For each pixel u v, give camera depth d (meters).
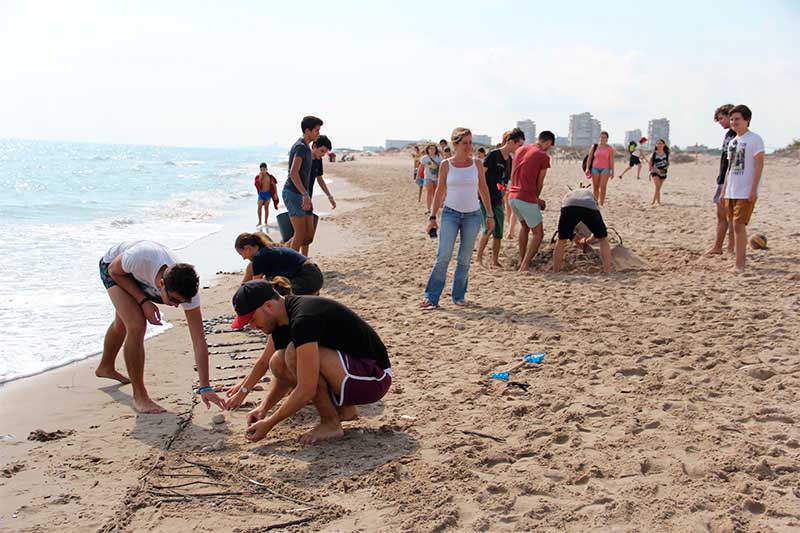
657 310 7.23
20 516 3.47
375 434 4.40
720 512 3.29
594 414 4.59
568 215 9.37
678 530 3.17
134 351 4.92
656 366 5.50
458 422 4.55
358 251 12.41
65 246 12.66
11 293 8.77
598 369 5.50
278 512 3.47
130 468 4.02
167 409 4.99
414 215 18.83
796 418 4.39
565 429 4.33
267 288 4.20
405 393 5.15
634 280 8.79
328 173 49.94
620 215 15.15
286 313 4.25
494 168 9.77
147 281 4.82
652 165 17.20
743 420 4.41
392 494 3.61
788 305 7.18
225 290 9.25
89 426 4.70
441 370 5.65
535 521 3.30
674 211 15.91
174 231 15.77
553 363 5.70
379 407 4.87
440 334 6.71
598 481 3.67
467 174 7.62
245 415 4.84
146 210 21.00
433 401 4.93
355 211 20.28
